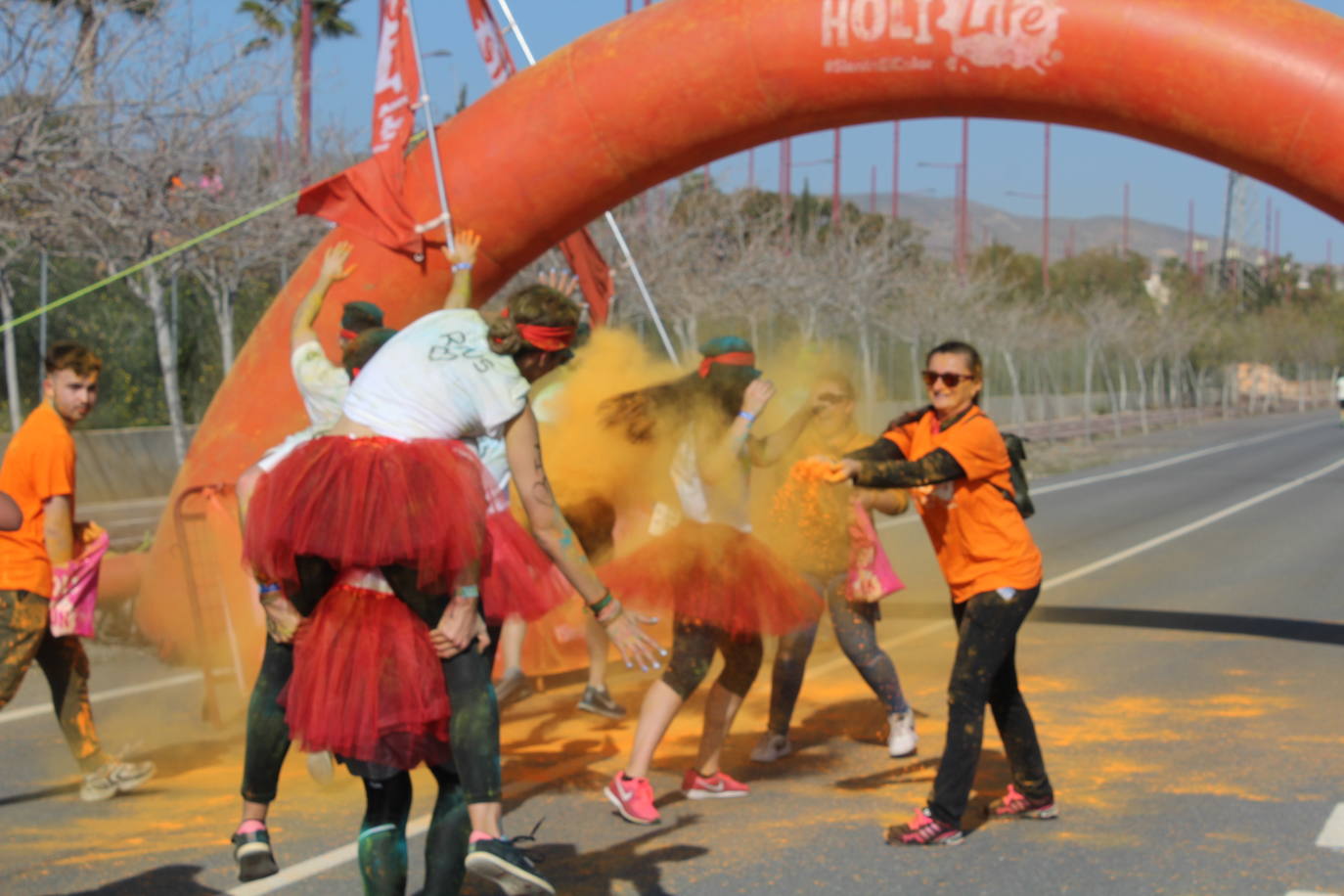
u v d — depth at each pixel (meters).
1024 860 5.24
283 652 4.30
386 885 3.93
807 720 7.60
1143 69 8.35
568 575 4.23
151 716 7.61
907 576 14.15
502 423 4.05
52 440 5.73
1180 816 5.79
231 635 7.74
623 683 8.55
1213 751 6.86
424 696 3.76
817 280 31.22
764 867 5.17
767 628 5.66
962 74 8.58
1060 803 5.99
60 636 5.84
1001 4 8.41
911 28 8.48
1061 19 8.38
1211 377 79.50
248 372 8.98
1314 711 7.73
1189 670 8.93
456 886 3.92
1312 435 48.16
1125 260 81.31
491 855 3.67
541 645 8.20
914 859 5.26
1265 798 6.04
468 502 3.79
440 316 4.16
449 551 3.74
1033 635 10.32
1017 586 5.33
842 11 8.52
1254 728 7.35
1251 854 5.29
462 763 3.80
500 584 4.97
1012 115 8.91
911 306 39.31
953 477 5.25
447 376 3.97
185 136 13.58
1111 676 8.74
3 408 19.38
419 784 6.30
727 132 8.84
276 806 5.94
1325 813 5.82
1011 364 46.50
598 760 6.75
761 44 8.59
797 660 6.70
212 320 23.67
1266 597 12.28
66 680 5.95
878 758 6.80
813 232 37.25
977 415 5.30
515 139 8.78
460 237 8.51
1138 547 16.25
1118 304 61.06
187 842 5.42
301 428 8.98
